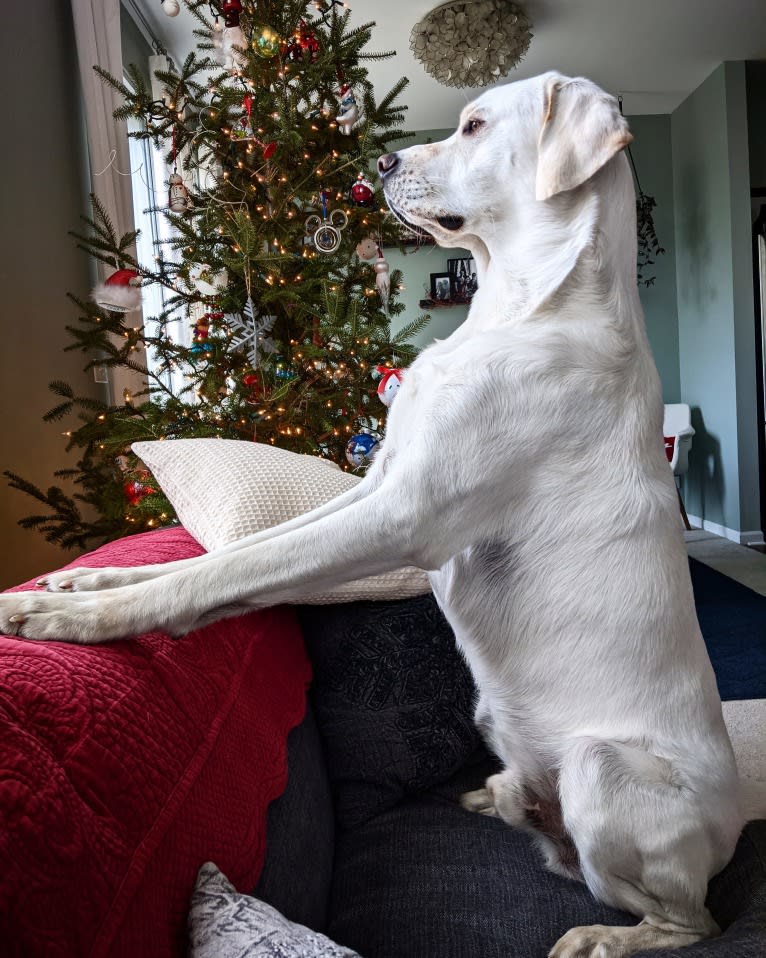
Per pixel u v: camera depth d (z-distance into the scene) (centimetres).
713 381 651
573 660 120
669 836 107
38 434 310
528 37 504
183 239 294
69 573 111
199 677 100
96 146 354
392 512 112
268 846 102
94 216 362
